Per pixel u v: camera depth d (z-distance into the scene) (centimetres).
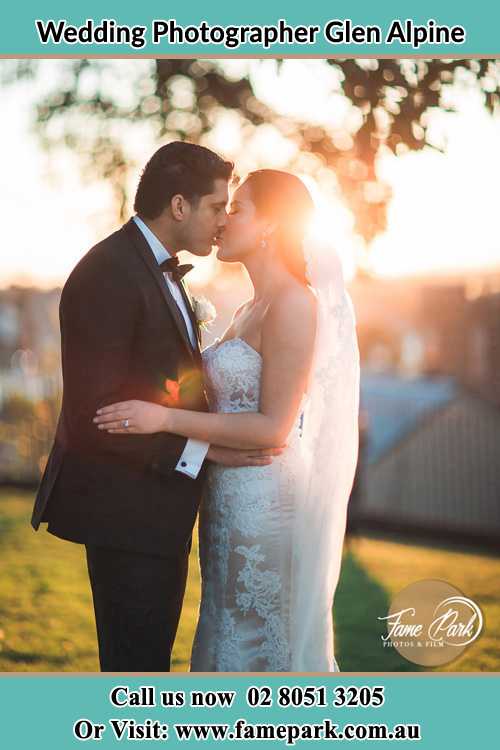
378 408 1080
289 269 313
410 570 664
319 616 324
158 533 295
